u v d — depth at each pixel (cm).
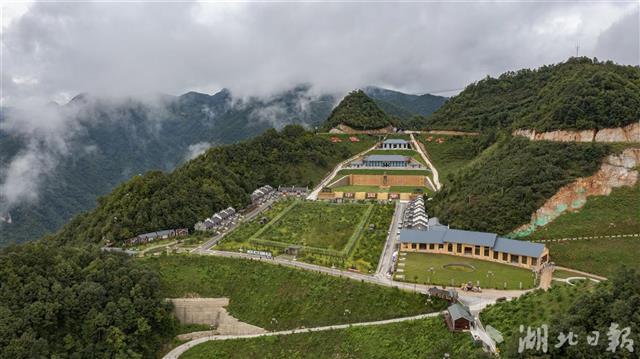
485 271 14475
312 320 13650
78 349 13238
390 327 12069
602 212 16475
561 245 15525
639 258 14300
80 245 18850
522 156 19775
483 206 17750
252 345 13538
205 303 15425
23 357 12100
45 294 13538
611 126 18875
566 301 10175
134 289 14688
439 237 16525
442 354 10356
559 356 8612
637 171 17250
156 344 14400
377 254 16550
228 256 17312
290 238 18862
